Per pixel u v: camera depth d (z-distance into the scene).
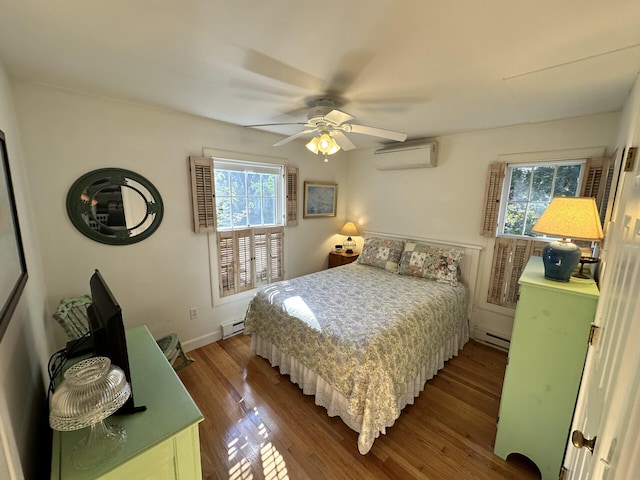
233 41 1.25
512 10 1.00
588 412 0.92
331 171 3.88
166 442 0.94
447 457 1.64
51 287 1.93
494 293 2.83
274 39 1.22
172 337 2.31
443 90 1.76
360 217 4.01
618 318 0.72
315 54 1.34
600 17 1.03
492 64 1.42
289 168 3.30
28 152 1.76
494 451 1.66
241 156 2.87
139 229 2.29
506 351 2.79
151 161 2.29
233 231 2.93
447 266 2.85
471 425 1.87
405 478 1.51
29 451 1.00
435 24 1.09
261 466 1.58
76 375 0.88
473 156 2.86
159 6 1.01
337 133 2.10
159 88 1.82
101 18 1.09
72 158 1.93
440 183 3.13
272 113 2.35
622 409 0.53
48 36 1.22
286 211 3.35
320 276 3.00
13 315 1.02
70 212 1.95
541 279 1.51
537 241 2.54
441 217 3.17
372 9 1.01
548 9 0.99
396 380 1.77
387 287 2.65
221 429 1.82
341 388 1.75
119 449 0.89
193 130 2.51
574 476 0.98
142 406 1.05
